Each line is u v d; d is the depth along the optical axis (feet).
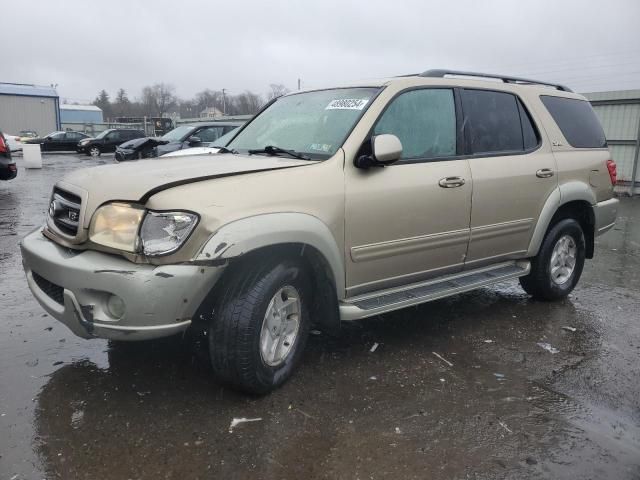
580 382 12.26
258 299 10.26
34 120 159.74
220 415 10.37
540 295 17.34
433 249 13.30
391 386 11.72
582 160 17.17
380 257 12.27
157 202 9.57
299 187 10.80
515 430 10.25
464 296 18.20
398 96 12.95
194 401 10.82
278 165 11.08
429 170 12.98
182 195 9.66
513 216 15.12
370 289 12.52
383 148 11.31
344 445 9.59
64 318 10.21
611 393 11.81
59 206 11.20
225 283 10.39
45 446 9.29
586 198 17.12
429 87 13.65
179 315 9.62
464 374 12.43
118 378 11.64
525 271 15.85
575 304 17.71
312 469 8.94
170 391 11.16
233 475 8.73
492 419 10.59
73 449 9.23
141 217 9.62
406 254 12.76
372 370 12.42
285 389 11.41
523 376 12.44
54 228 11.09
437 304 17.25
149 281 9.29
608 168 18.15
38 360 12.39
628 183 44.57
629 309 17.38
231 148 14.30
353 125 12.17
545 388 11.92
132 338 9.62
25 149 65.10
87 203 10.24
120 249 9.65
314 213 10.89
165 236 9.44
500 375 12.44
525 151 15.64
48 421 10.02
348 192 11.47
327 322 11.99
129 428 9.87
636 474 9.11
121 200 9.93
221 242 9.49
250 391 10.78
